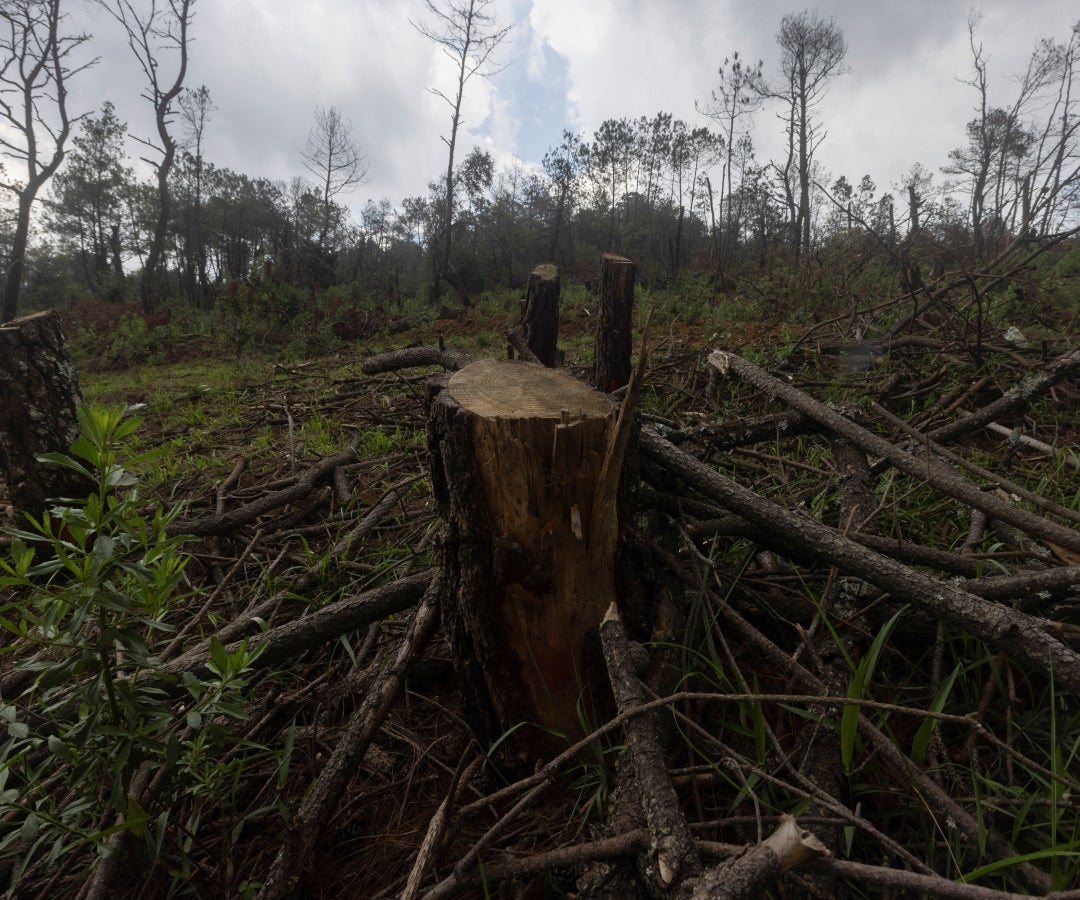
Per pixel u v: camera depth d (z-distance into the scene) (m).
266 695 2.07
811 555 1.96
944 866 1.42
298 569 2.86
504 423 1.58
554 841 1.58
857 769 1.44
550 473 1.60
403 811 1.78
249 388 7.42
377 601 2.07
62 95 15.25
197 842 1.61
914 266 5.56
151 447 5.29
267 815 1.74
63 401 3.06
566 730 1.76
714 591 2.13
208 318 14.53
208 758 1.60
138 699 1.37
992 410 3.19
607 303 2.83
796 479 3.21
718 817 1.60
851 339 5.37
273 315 12.98
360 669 2.24
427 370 6.98
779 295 9.22
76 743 1.29
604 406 1.75
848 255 10.27
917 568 2.26
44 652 1.53
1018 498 2.63
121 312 18.02
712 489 2.11
